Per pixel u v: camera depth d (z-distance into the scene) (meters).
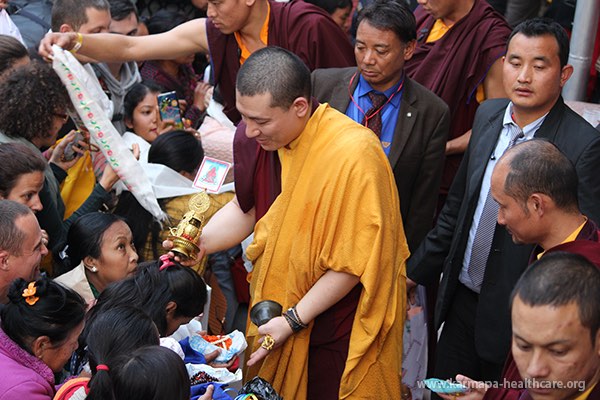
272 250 2.79
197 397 2.49
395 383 2.89
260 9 3.77
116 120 4.27
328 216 2.69
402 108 3.37
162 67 4.94
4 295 2.59
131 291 2.62
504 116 3.13
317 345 2.88
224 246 3.05
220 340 2.96
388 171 2.77
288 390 2.88
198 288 2.72
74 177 3.54
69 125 3.99
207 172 2.90
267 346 2.74
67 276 2.91
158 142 3.62
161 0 5.75
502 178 2.44
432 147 3.38
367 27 3.24
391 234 2.73
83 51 3.59
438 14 3.88
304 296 2.78
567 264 1.77
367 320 2.75
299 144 2.71
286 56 2.61
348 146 2.68
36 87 3.13
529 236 2.45
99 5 3.97
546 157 2.40
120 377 1.97
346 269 2.69
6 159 2.83
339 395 2.86
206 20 3.88
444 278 3.30
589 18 4.54
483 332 3.12
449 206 3.37
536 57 2.92
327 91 3.51
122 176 3.26
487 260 3.09
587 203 2.89
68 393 2.17
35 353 2.30
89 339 2.23
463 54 3.83
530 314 1.74
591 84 5.21
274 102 2.57
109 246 2.93
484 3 3.89
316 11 3.88
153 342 2.26
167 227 3.37
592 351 1.74
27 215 2.59
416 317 3.65
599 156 2.90
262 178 2.87
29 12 4.80
